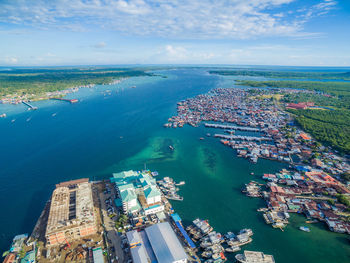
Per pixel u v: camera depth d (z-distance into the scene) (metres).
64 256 148.75
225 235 168.25
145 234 160.00
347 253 156.88
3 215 191.88
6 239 168.00
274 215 189.00
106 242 160.12
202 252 155.88
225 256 153.50
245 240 163.75
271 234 172.62
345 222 180.38
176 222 176.75
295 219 187.25
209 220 186.50
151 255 143.00
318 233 173.50
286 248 160.50
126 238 162.75
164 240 149.75
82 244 158.00
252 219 188.38
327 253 156.88
